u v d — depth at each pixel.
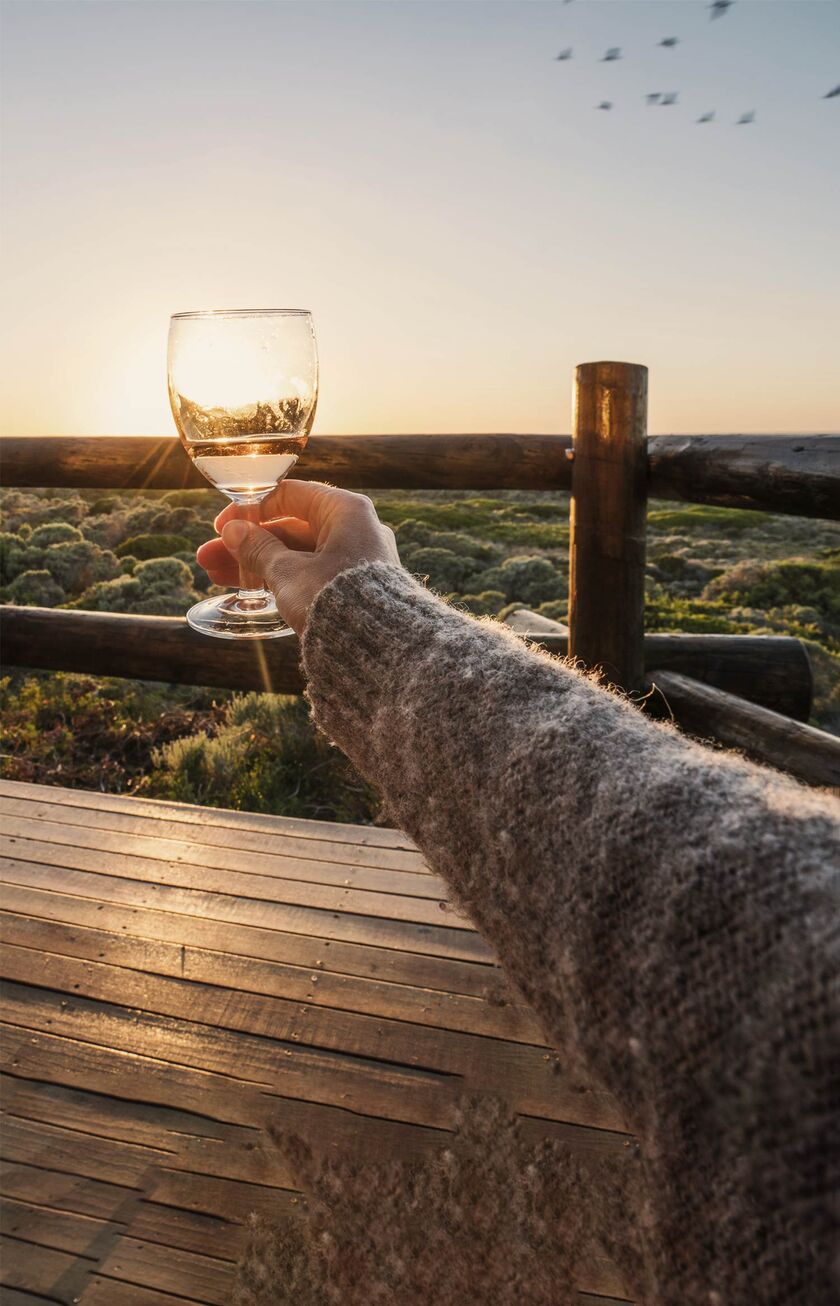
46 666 2.66
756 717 1.91
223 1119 1.26
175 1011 1.46
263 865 1.88
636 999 0.32
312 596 0.69
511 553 11.12
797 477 1.58
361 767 0.52
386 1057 1.36
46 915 1.71
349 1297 1.01
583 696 0.44
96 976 1.55
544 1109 1.25
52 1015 1.46
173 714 4.61
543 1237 1.07
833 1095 0.26
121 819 2.08
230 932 1.66
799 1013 0.27
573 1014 0.34
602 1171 1.14
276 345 0.81
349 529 0.75
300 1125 1.25
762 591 10.88
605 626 2.05
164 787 3.57
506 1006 1.45
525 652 0.49
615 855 0.34
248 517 0.87
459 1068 1.33
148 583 8.68
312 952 1.60
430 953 1.59
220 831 2.03
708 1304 0.28
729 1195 0.28
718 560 12.91
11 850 1.95
